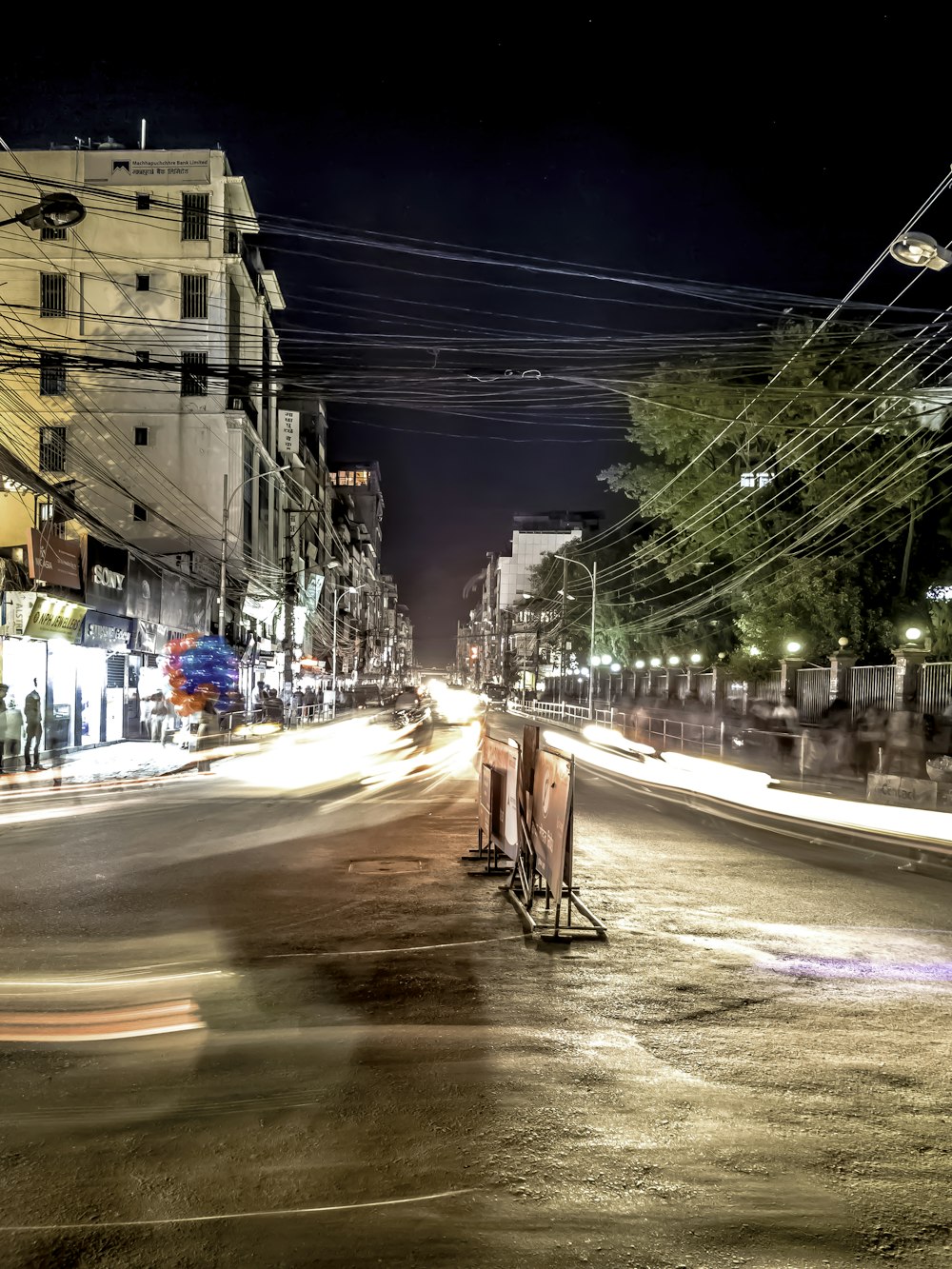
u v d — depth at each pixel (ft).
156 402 152.87
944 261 37.19
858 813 55.16
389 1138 12.57
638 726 146.30
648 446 121.49
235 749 95.71
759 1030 17.46
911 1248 10.25
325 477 316.40
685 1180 11.62
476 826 43.75
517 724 186.09
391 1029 16.88
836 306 44.32
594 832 44.21
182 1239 10.17
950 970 21.86
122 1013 17.56
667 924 25.91
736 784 72.90
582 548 270.67
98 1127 12.78
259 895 28.37
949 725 67.41
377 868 33.06
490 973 20.72
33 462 144.15
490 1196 11.13
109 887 29.19
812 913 27.81
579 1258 9.92
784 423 96.89
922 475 91.71
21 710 80.84
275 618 190.60
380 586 521.65
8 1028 16.70
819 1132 13.12
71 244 153.17
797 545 114.52
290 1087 14.17
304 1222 10.50
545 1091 14.25
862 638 102.78
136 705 110.93
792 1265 9.89
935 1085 14.93
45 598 76.33
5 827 42.73
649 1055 15.99
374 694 295.89
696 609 170.91
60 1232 10.27
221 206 154.71
